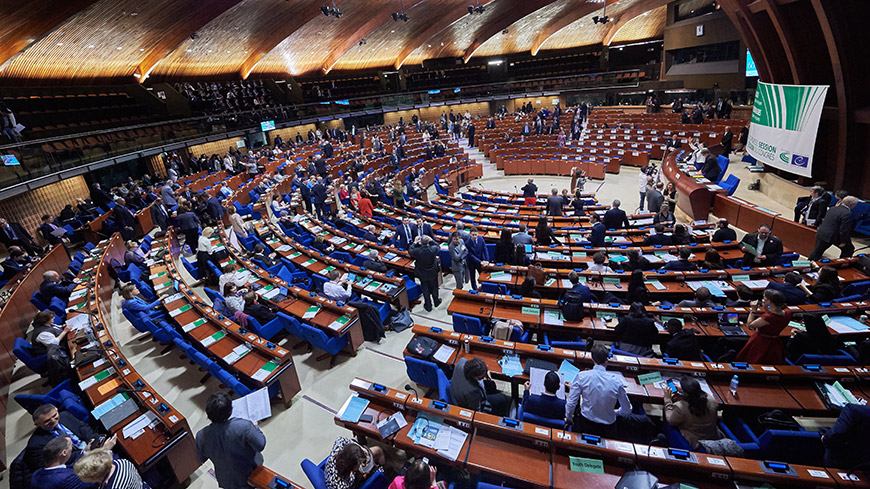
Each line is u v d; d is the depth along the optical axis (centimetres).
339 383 741
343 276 934
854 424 405
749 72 2852
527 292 769
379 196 1769
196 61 2930
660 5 3541
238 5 2322
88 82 2497
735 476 398
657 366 566
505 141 2953
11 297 940
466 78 4891
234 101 3231
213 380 773
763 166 1619
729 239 1027
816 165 1330
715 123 2395
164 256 1161
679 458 413
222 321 774
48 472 421
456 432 483
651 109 3083
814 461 454
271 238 1323
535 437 452
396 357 799
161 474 560
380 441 522
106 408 582
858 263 816
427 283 941
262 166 2553
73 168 1752
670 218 1297
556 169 2358
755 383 544
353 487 424
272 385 665
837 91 1109
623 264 909
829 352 619
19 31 1600
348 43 3575
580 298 706
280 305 848
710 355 657
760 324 553
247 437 431
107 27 2020
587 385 477
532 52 4694
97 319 823
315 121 3703
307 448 615
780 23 1184
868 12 998
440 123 4081
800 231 1063
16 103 2123
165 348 877
